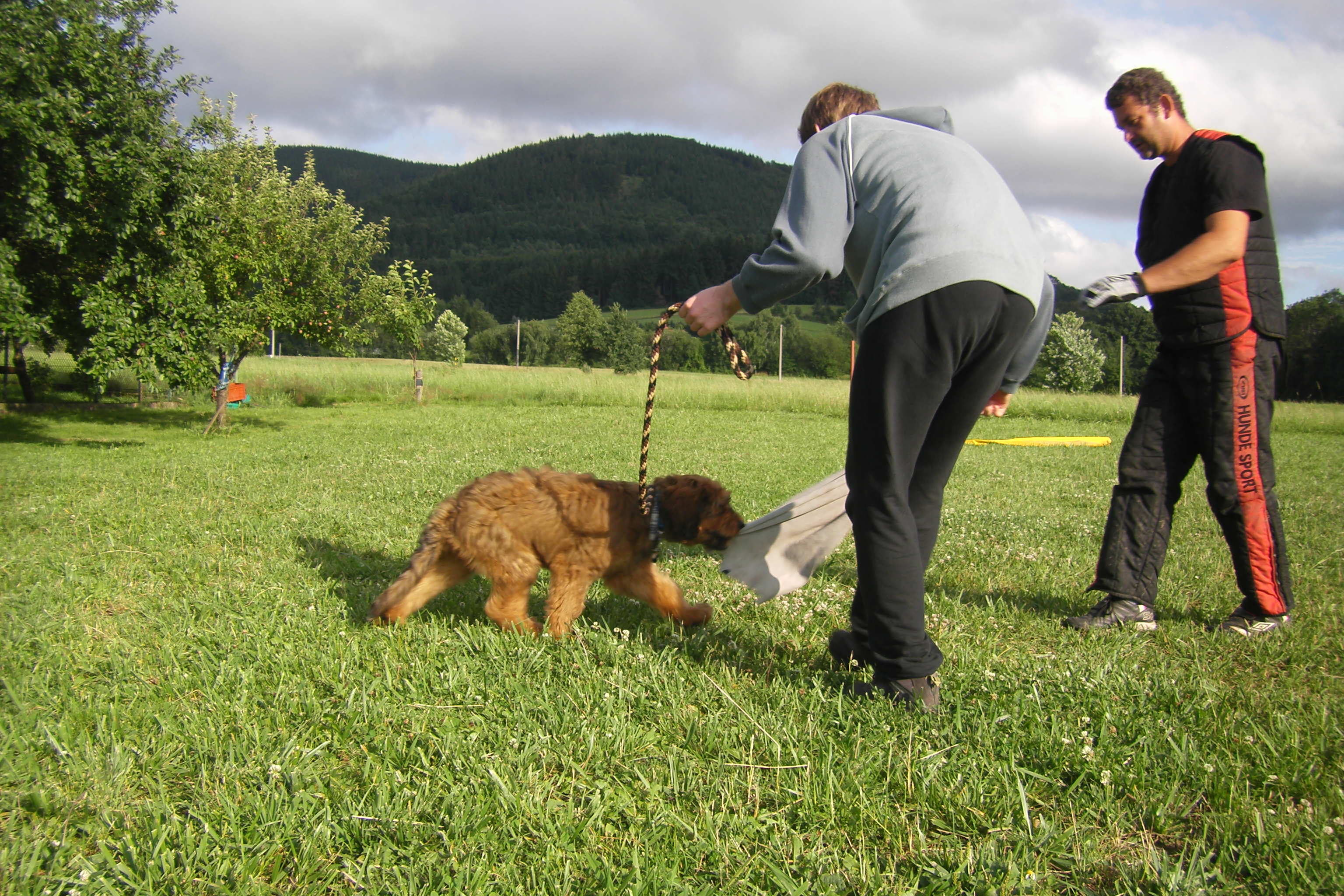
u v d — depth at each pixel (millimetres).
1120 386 50188
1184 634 4039
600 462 11258
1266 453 3936
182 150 13664
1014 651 3771
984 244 2529
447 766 2521
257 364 32500
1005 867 2035
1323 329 47875
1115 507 4215
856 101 3123
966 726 2783
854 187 2791
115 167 12734
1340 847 2129
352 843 2182
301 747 2619
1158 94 3996
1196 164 3877
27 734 2639
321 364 36062
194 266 14586
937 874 2041
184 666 3285
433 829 2186
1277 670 3586
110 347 13328
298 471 9578
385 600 3742
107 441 14336
